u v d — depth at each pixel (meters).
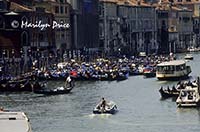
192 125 149.38
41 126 150.25
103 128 147.62
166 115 162.62
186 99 174.00
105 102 169.00
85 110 172.75
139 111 169.75
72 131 144.50
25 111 171.75
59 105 182.75
